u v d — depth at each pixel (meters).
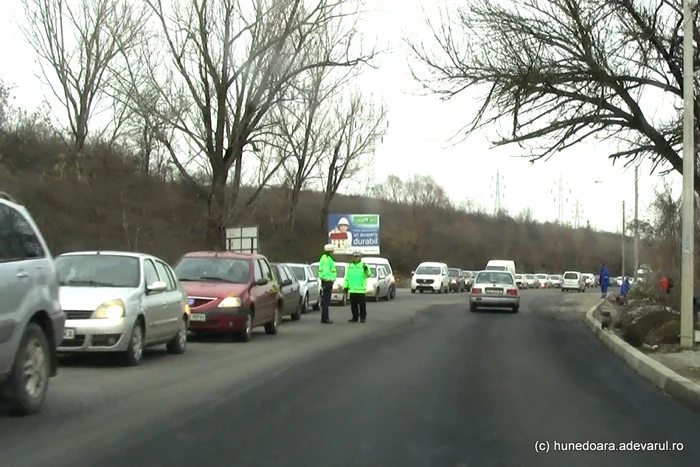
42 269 8.01
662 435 7.71
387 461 6.42
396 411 8.62
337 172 56.09
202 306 15.48
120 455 6.47
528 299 44.00
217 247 30.12
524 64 19.66
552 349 16.12
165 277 13.40
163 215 41.53
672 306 22.28
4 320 7.12
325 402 9.10
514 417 8.45
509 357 14.36
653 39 18.42
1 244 7.37
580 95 19.95
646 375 12.05
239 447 6.84
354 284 22.42
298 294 22.97
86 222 35.84
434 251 84.50
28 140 42.97
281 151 40.97
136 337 11.61
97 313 11.01
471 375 11.72
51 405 8.52
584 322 25.22
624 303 33.28
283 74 29.48
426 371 12.01
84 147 43.78
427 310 29.73
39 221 31.84
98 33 37.62
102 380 10.36
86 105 39.00
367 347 15.44
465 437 7.39
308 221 62.84
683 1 15.88
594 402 9.55
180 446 6.83
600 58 18.95
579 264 116.38
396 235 79.81
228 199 30.73
